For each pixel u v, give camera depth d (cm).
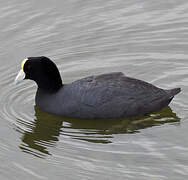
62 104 1485
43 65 1518
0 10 2002
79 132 1438
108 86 1455
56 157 1320
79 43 1866
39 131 1449
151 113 1480
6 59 1786
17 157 1333
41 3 2044
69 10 2011
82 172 1241
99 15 1984
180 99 1538
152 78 1653
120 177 1209
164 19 1948
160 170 1224
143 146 1336
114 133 1420
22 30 1916
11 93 1638
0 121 1496
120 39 1877
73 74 1716
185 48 1805
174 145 1327
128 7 2027
